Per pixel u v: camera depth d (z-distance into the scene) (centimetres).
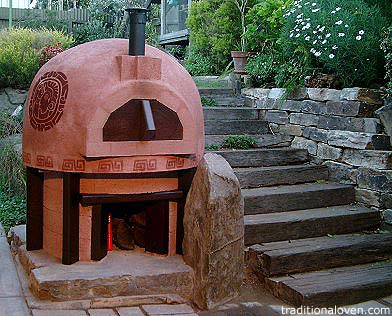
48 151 357
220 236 360
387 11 599
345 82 541
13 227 471
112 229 410
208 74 845
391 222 474
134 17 357
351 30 524
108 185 366
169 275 363
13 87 824
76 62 362
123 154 348
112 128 345
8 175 611
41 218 401
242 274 384
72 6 1683
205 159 373
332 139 533
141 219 408
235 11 805
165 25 1110
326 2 572
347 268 421
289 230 444
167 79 371
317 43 545
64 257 368
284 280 387
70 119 347
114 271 358
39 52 856
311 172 533
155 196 378
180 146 366
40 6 1625
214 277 360
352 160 512
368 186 497
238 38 810
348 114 516
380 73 552
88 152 338
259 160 543
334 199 502
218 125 595
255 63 666
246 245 430
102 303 345
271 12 682
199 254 363
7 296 345
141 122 348
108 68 353
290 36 580
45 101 363
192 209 374
